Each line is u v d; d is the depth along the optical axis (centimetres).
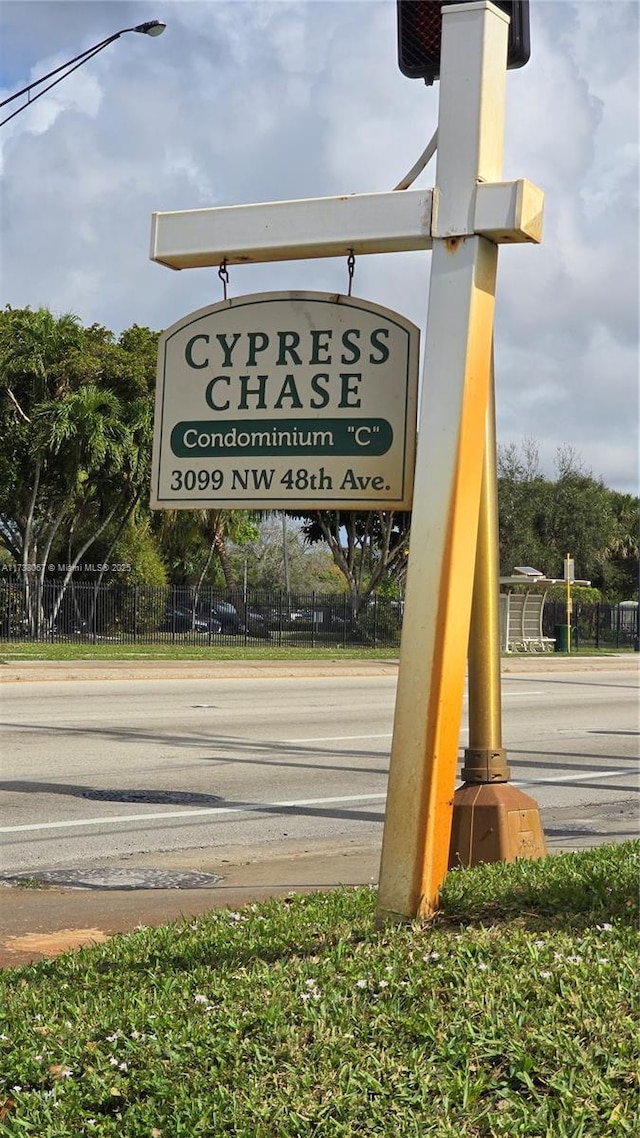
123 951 568
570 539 6059
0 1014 473
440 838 527
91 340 3825
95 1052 423
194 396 583
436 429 519
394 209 534
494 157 533
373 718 1848
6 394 3591
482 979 452
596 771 1385
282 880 809
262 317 573
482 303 526
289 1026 428
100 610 3719
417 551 516
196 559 4991
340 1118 373
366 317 557
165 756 1378
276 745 1503
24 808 1055
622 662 3884
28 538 3638
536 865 663
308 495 561
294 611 4209
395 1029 419
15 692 2125
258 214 562
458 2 556
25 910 724
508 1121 362
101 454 3425
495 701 718
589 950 482
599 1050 396
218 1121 375
